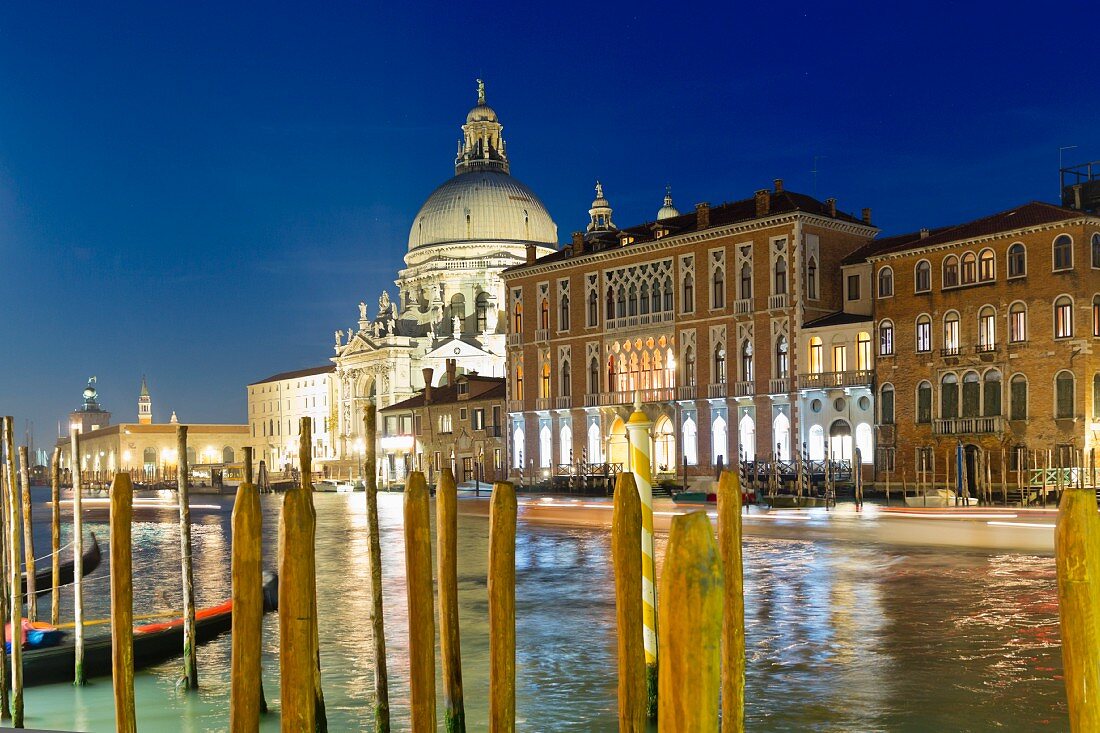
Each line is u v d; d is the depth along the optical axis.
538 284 80.44
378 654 10.98
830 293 66.19
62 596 25.36
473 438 93.19
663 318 71.81
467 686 15.62
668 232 72.69
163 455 161.00
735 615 8.25
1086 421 51.88
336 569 29.28
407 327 123.38
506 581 8.38
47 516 68.50
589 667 16.66
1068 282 52.66
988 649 17.30
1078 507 5.39
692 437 70.44
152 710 14.38
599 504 59.91
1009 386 54.62
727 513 8.31
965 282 56.56
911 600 22.12
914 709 13.93
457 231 123.56
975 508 48.38
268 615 21.08
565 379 78.69
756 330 66.56
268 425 156.00
